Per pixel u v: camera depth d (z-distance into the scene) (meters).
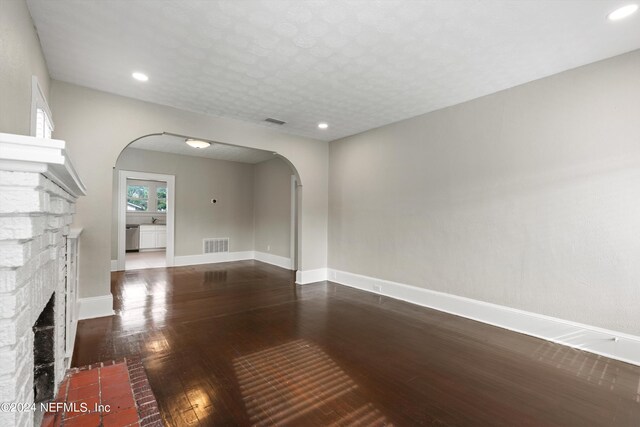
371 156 4.69
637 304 2.40
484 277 3.34
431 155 3.88
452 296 3.62
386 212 4.45
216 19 2.10
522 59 2.60
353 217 4.97
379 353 2.55
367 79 2.99
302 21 2.12
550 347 2.69
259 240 7.65
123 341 2.68
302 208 5.13
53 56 2.59
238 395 1.92
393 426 1.66
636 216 2.41
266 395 1.93
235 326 3.13
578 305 2.70
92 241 3.25
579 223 2.69
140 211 9.10
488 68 2.75
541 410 1.82
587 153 2.65
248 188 7.83
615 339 2.49
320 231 5.37
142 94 3.38
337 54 2.55
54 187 1.11
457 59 2.61
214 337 2.83
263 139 4.62
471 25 2.14
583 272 2.67
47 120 2.75
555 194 2.83
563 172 2.78
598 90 2.59
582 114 2.68
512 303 3.12
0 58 1.47
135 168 6.18
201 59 2.64
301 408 1.80
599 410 1.82
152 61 2.69
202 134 4.01
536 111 2.96
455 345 2.73
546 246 2.89
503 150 3.19
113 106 3.37
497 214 3.24
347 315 3.53
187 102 3.61
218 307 3.77
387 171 4.44
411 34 2.26
